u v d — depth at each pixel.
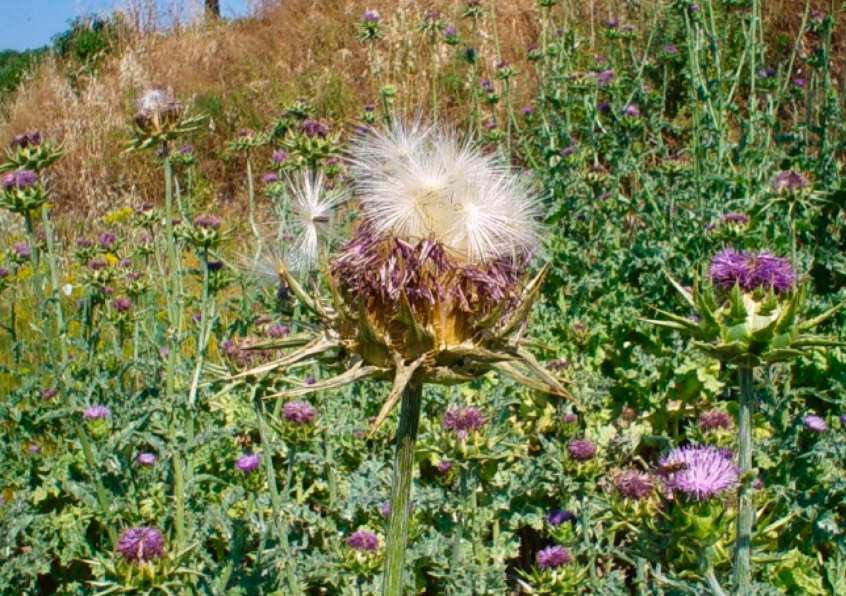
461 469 1.14
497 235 0.84
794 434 1.22
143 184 3.49
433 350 0.82
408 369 0.81
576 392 1.38
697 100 2.19
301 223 0.94
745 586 0.91
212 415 1.38
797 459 1.21
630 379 1.48
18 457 1.39
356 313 0.83
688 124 2.86
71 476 1.31
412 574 1.15
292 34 4.67
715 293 0.94
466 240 0.83
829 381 1.39
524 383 0.82
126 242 2.23
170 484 1.29
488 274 0.83
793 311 0.92
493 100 2.47
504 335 0.83
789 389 1.35
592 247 1.96
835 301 1.49
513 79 3.50
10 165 1.28
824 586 1.18
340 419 1.30
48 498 1.35
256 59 4.57
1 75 7.57
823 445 1.19
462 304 0.82
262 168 3.54
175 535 1.21
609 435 1.38
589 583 1.16
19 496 1.29
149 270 1.82
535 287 0.84
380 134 0.90
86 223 2.86
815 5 3.22
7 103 5.59
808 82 2.76
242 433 1.41
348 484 1.25
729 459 0.97
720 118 2.06
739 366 0.94
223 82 4.34
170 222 1.29
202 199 3.23
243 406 1.37
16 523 1.23
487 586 1.16
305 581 1.16
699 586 0.96
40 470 1.37
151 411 1.22
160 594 1.09
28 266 2.01
